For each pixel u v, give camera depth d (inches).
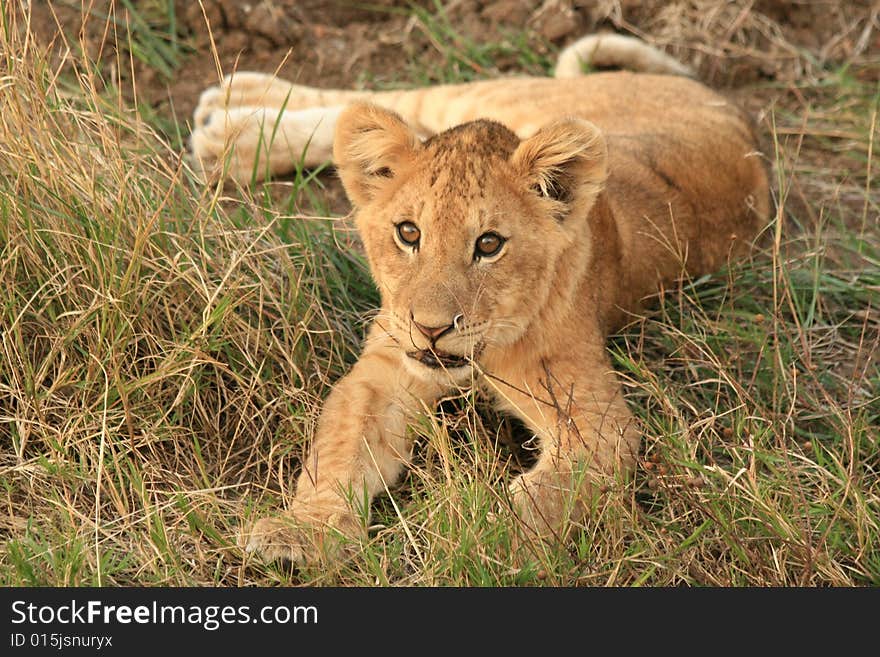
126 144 361.4
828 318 361.7
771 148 448.5
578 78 429.4
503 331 283.6
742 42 493.0
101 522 268.2
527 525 254.8
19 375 296.7
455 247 270.8
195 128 418.6
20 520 266.2
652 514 279.3
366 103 287.4
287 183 362.3
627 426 288.7
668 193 355.3
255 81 430.9
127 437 290.0
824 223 406.6
